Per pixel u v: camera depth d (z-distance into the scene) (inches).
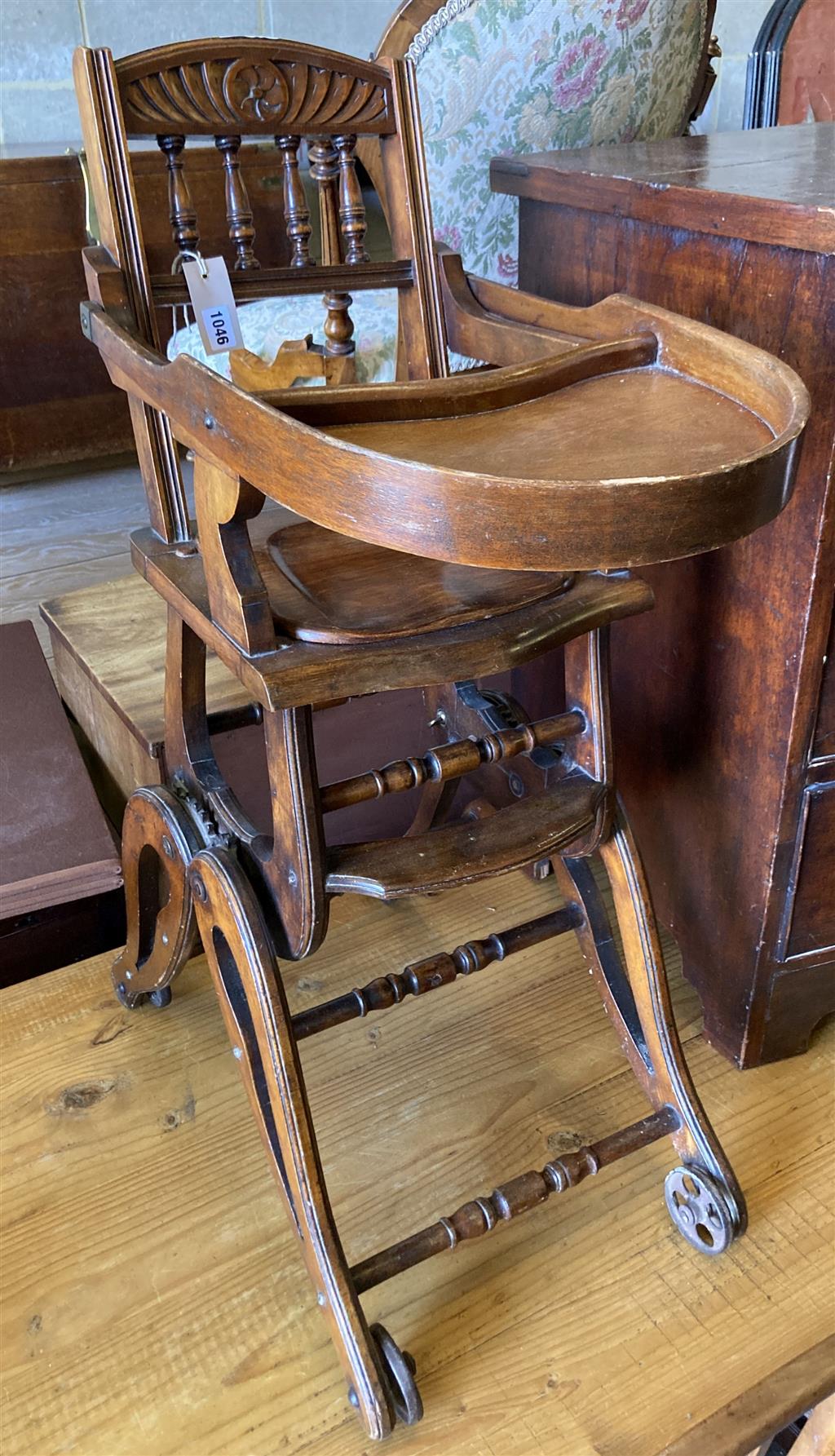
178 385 27.9
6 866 47.9
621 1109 41.4
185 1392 32.4
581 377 31.6
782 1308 34.5
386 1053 44.0
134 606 62.2
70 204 78.7
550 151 48.9
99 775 62.1
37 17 87.4
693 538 22.5
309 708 29.6
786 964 40.6
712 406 29.3
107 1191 38.4
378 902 51.5
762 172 38.6
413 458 26.4
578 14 47.6
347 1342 30.5
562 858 38.1
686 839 43.9
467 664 29.4
